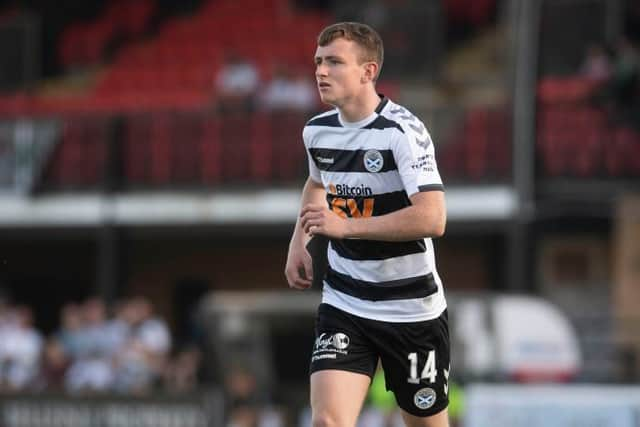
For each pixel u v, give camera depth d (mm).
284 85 68500
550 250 67562
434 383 21484
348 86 20297
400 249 20797
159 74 76625
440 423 21859
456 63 76188
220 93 68438
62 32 81250
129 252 74000
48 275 76312
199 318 54688
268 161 66125
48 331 76188
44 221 68000
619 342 47875
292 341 51688
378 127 20422
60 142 68000
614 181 61438
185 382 51938
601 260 67125
